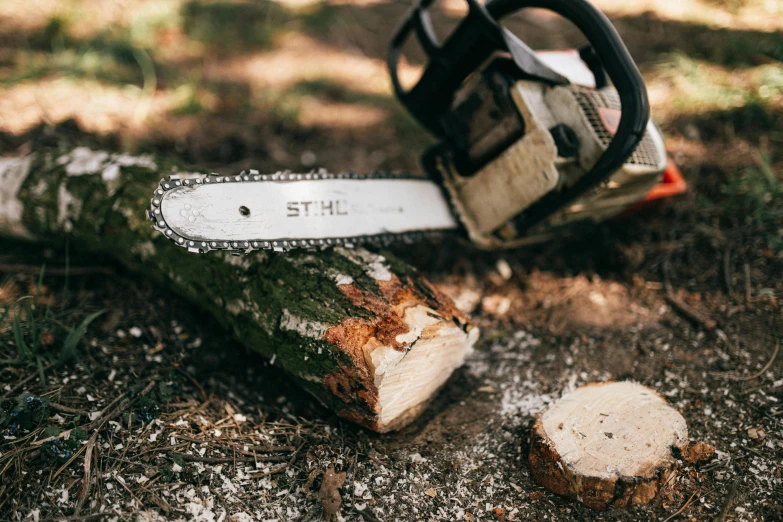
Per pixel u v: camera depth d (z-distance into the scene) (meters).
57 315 0.92
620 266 1.08
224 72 1.56
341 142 1.37
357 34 1.79
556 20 1.80
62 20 1.56
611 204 0.97
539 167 0.87
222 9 1.81
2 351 0.87
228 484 0.78
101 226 0.95
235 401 0.88
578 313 1.02
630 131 0.82
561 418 0.80
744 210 1.11
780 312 0.97
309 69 1.60
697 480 0.79
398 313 0.82
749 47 1.43
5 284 0.98
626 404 0.81
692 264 1.06
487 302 1.06
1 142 1.21
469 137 0.94
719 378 0.90
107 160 0.98
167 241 0.91
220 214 0.79
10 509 0.73
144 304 0.97
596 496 0.75
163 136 1.31
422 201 0.96
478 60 0.94
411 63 1.67
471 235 0.98
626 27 1.66
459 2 1.96
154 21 1.66
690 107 1.32
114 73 1.46
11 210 0.99
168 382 0.87
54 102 1.34
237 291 0.87
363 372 0.79
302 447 0.83
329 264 0.85
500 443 0.85
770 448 0.81
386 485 0.80
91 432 0.79
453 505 0.79
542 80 0.88
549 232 1.01
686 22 1.64
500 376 0.94
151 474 0.77
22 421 0.78
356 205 0.89
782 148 1.21
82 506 0.74
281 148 1.34
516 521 0.77
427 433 0.87
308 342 0.81
